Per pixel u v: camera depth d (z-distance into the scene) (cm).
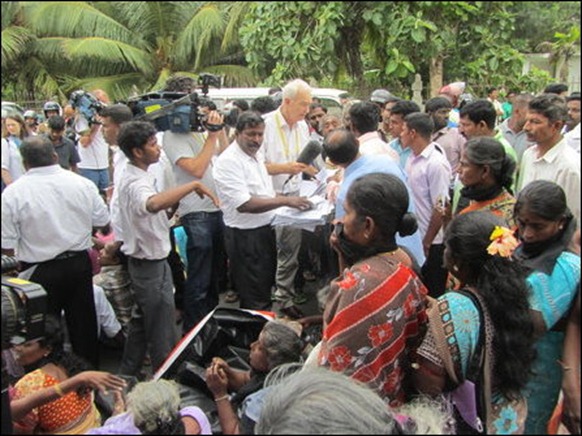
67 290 250
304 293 347
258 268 309
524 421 134
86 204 247
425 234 238
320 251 321
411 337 149
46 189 234
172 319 269
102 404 215
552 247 146
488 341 133
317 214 291
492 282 134
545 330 140
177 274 336
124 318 300
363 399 106
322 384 107
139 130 240
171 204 247
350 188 149
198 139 311
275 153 357
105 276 296
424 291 153
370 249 148
